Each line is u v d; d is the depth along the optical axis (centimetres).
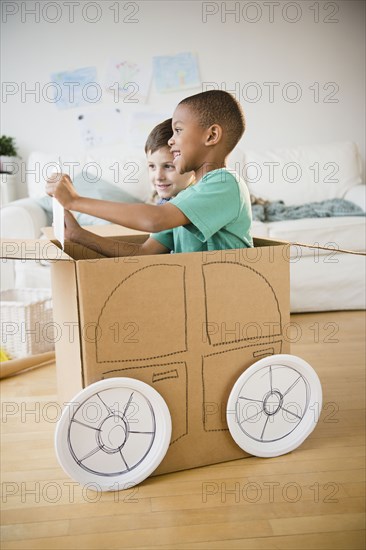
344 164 313
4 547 88
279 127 357
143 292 103
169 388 108
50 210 257
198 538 90
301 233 240
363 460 114
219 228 111
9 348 190
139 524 94
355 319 230
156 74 345
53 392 157
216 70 348
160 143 156
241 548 87
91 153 308
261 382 114
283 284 115
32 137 347
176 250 127
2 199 323
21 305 185
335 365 172
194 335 108
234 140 122
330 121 360
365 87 360
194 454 112
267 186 307
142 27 341
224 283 109
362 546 87
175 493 104
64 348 124
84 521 95
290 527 92
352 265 242
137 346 104
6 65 339
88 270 99
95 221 248
